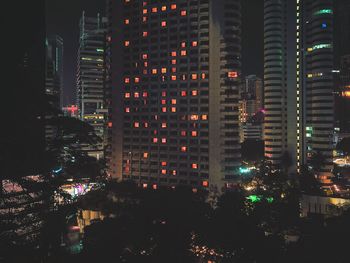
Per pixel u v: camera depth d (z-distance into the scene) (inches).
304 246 2006.6
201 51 5236.2
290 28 7022.6
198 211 2694.4
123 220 2274.9
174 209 2628.0
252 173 6195.9
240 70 5260.8
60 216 1055.6
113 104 5831.7
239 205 2984.7
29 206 1015.6
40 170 1013.8
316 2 6269.7
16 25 1004.6
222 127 5108.3
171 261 1835.6
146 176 5521.7
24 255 912.3
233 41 5162.4
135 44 5664.4
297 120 7032.5
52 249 1027.9
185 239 2054.6
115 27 5836.6
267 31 7012.8
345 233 2102.6
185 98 5305.1
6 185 1007.0
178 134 5329.7
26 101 958.4
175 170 5339.6
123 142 5708.7
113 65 5841.5
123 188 4306.1
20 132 953.5
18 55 979.3
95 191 4178.2
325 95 6156.5
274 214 3324.3
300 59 7007.9
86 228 2409.0
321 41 6205.7
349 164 7854.3
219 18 5177.2
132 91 5664.4
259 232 2204.7
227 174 5083.7
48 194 1050.7
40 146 995.3
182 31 5344.5
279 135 6929.1
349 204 3996.1
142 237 2025.1
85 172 1096.8
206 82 5191.9
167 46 5433.1
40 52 1465.3
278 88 6948.8
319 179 6112.2
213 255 2235.5
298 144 7027.6
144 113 5561.0
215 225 2283.5
